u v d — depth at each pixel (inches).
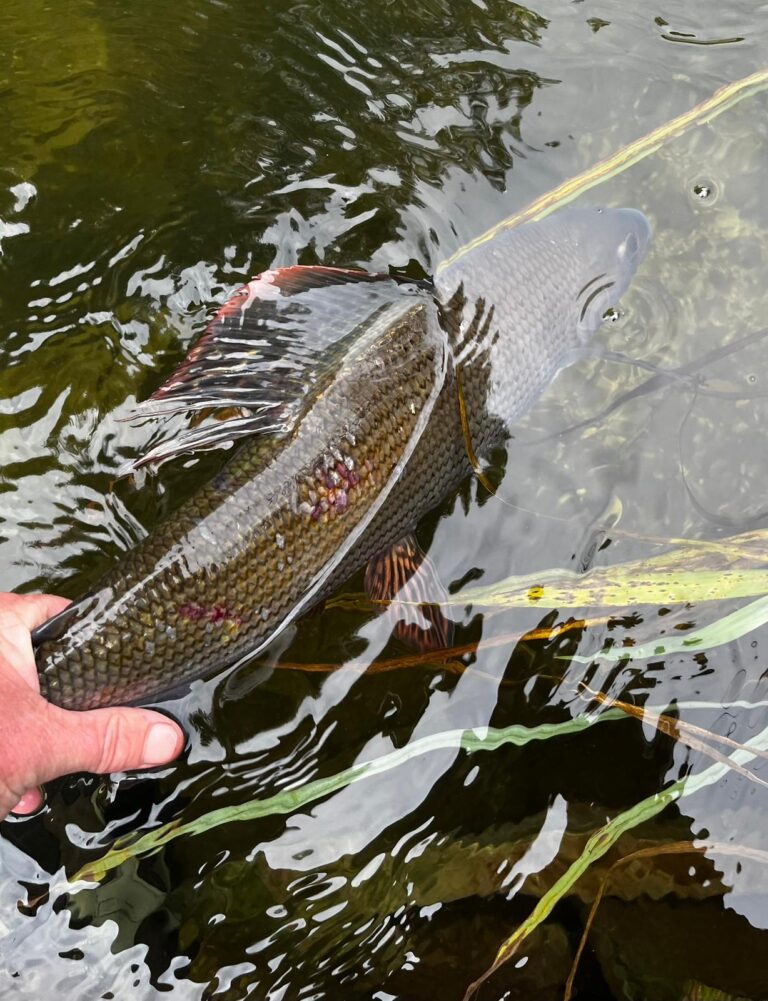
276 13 26.2
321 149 24.1
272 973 17.8
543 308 21.7
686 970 18.2
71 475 20.5
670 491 21.4
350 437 19.3
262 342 19.7
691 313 22.8
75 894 18.0
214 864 18.4
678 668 20.1
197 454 20.7
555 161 24.2
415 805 19.0
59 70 25.0
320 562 19.2
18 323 21.7
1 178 23.3
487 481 21.2
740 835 18.9
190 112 24.6
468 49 25.7
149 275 22.3
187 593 18.1
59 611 18.5
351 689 19.6
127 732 17.8
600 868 18.7
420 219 23.3
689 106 25.0
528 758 19.5
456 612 20.3
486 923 18.3
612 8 26.2
